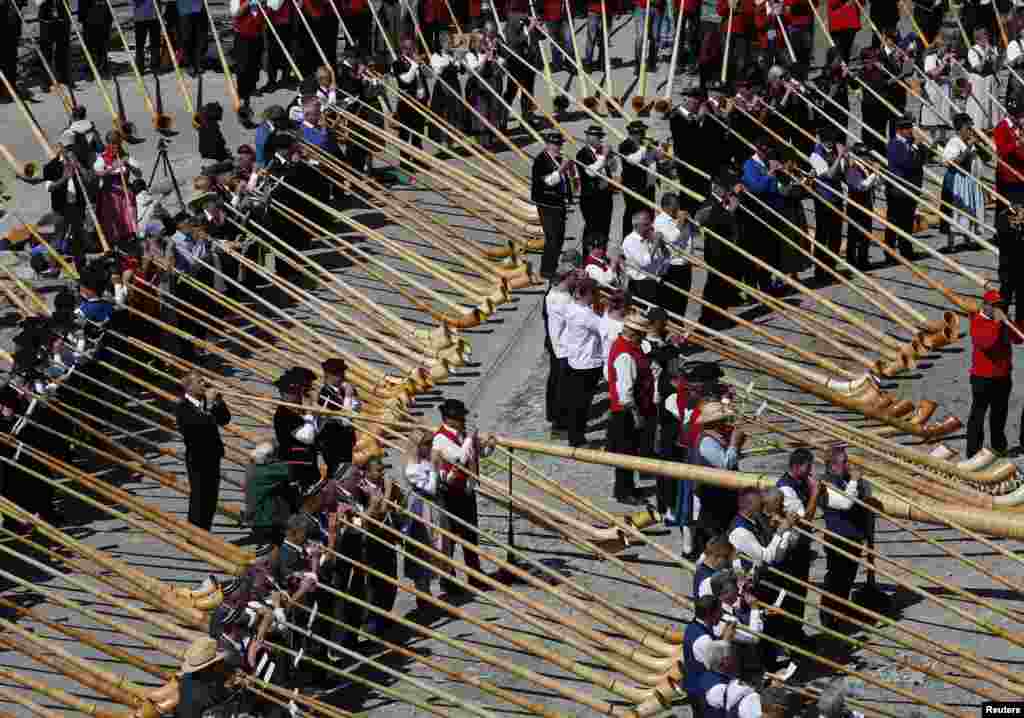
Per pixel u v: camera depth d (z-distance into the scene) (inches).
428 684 944.9
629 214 1521.9
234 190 1488.7
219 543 1105.4
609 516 1100.5
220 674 892.0
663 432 1114.1
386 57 1796.3
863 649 977.5
